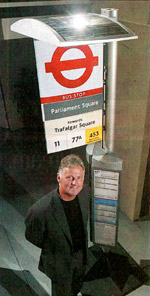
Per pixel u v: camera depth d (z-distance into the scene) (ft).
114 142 7.83
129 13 6.37
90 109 5.63
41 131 9.70
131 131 7.61
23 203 8.47
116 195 6.29
